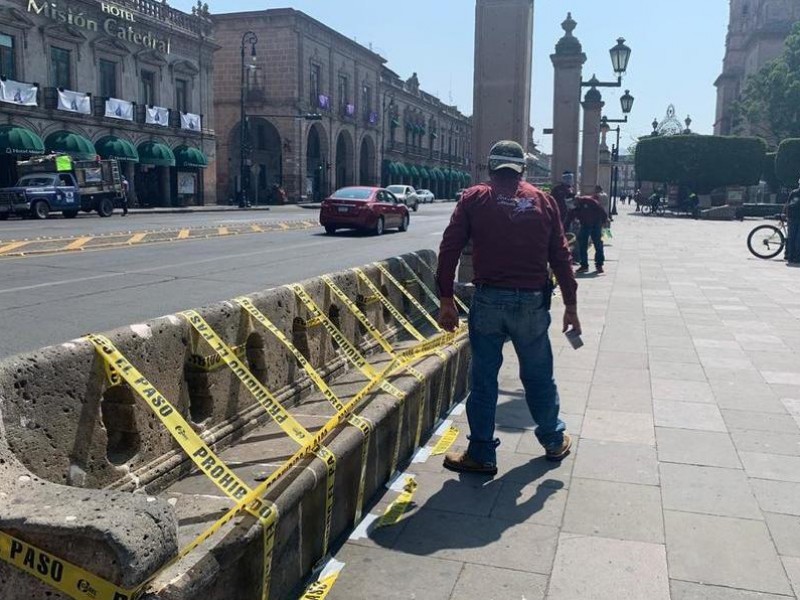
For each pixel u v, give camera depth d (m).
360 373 5.30
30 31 35.66
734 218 45.75
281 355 4.39
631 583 3.29
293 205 57.59
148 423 3.13
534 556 3.53
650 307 10.84
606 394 6.25
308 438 3.59
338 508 3.66
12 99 34.31
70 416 2.72
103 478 2.86
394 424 4.48
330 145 65.75
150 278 12.30
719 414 5.70
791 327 9.27
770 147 64.94
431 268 8.17
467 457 4.56
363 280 6.04
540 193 4.48
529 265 4.37
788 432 5.29
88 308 9.37
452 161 103.12
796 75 62.09
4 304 9.48
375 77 74.38
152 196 45.91
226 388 3.78
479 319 4.42
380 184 77.25
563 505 4.09
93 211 36.66
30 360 2.58
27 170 31.61
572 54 18.64
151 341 3.21
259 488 2.91
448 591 3.22
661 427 5.39
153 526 2.06
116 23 40.75
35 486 2.19
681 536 3.74
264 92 58.94
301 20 58.56
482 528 3.82
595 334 8.80
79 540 1.97
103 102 39.88
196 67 48.00
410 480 4.41
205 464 2.97
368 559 3.50
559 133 19.05
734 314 10.24
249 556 2.70
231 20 59.03
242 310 4.00
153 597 2.14
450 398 6.05
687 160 52.84
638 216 50.25
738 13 104.94
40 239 18.88
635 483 4.39
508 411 5.81
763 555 3.55
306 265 14.76
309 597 3.13
